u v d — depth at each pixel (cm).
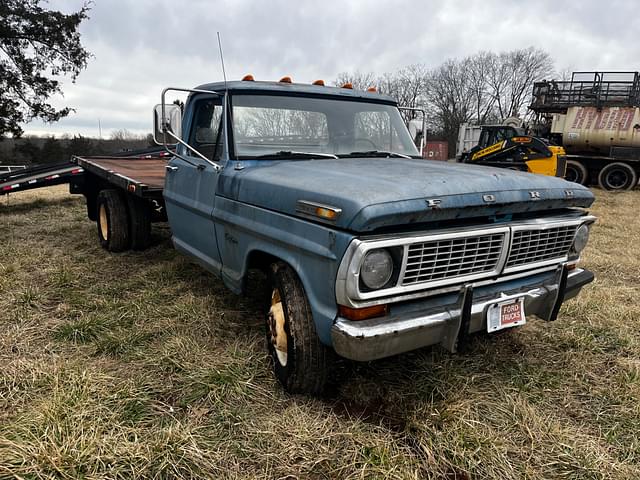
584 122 1711
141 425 256
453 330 253
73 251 602
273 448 243
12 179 955
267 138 358
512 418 273
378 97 419
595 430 267
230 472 227
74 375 295
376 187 243
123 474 222
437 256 246
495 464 236
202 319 385
